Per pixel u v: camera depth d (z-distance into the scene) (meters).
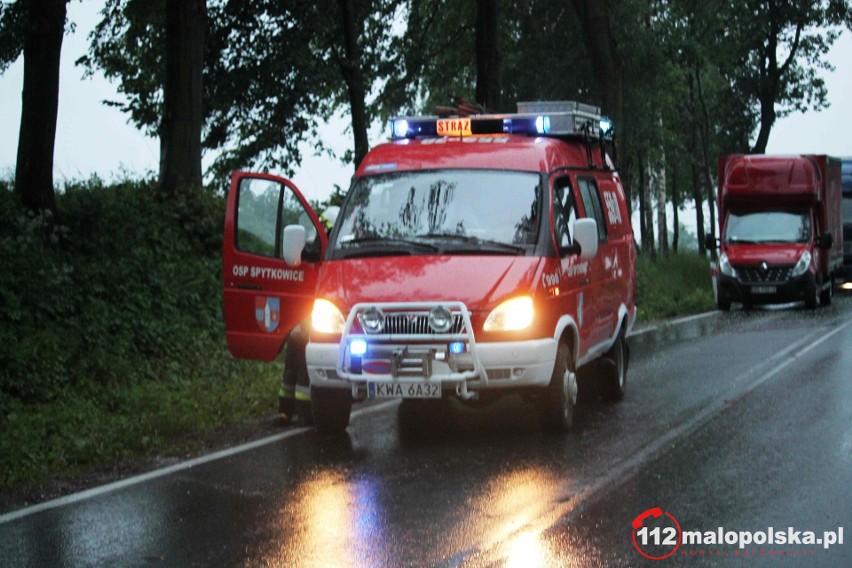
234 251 11.42
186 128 20.91
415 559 6.68
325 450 10.15
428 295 9.89
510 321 9.85
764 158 28.67
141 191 20.55
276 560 6.73
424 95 39.56
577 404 12.45
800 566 6.47
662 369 15.41
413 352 9.82
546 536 7.11
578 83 38.91
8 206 16.62
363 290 10.09
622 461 9.31
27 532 7.51
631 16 37.59
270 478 9.04
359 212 10.98
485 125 11.98
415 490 8.47
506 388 10.02
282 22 28.81
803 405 11.90
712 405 12.11
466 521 7.51
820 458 9.25
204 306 17.69
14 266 15.18
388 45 35.31
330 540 7.12
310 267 11.29
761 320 23.98
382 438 10.63
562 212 11.09
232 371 15.69
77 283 16.12
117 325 15.64
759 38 49.38
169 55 21.03
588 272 11.48
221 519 7.73
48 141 17.11
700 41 44.19
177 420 11.57
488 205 10.77
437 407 12.22
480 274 10.05
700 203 52.56
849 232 35.31
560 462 9.34
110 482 9.07
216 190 21.25
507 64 38.62
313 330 10.27
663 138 41.34
